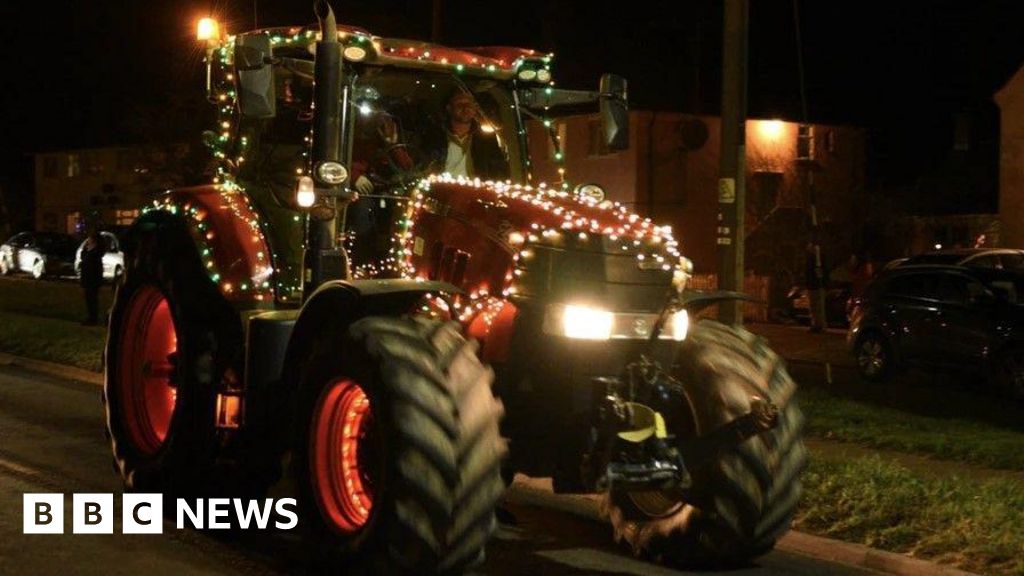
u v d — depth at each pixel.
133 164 49.34
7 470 10.40
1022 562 7.95
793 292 31.39
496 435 6.84
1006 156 31.41
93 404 14.34
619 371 7.29
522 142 8.95
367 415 7.25
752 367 7.79
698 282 31.61
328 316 7.50
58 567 7.68
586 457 7.11
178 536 8.45
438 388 6.70
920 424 13.15
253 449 8.39
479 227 7.66
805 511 9.20
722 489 7.67
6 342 19.44
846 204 39.75
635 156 38.72
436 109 8.84
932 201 43.09
